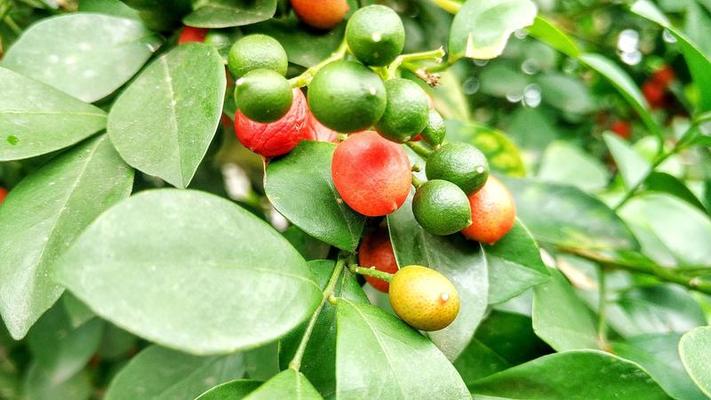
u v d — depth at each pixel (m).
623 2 0.31
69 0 0.21
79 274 0.12
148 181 0.22
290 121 0.15
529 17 0.17
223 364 0.20
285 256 0.14
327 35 0.17
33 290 0.14
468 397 0.14
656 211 0.24
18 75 0.16
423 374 0.14
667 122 0.34
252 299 0.13
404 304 0.14
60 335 0.24
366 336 0.14
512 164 0.22
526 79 0.32
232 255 0.13
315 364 0.15
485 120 0.35
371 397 0.13
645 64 0.32
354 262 0.15
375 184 0.14
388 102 0.14
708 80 0.19
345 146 0.14
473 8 0.17
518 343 0.18
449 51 0.17
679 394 0.17
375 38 0.13
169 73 0.16
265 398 0.13
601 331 0.18
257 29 0.17
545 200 0.20
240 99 0.14
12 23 0.20
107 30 0.17
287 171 0.15
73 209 0.15
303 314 0.13
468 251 0.16
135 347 0.28
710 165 0.26
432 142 0.15
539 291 0.17
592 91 0.32
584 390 0.15
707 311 0.25
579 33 0.33
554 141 0.31
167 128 0.15
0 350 0.29
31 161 0.21
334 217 0.15
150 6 0.16
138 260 0.12
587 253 0.20
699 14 0.21
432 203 0.14
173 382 0.20
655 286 0.21
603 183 0.26
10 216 0.15
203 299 0.12
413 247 0.15
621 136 0.36
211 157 0.21
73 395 0.27
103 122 0.16
